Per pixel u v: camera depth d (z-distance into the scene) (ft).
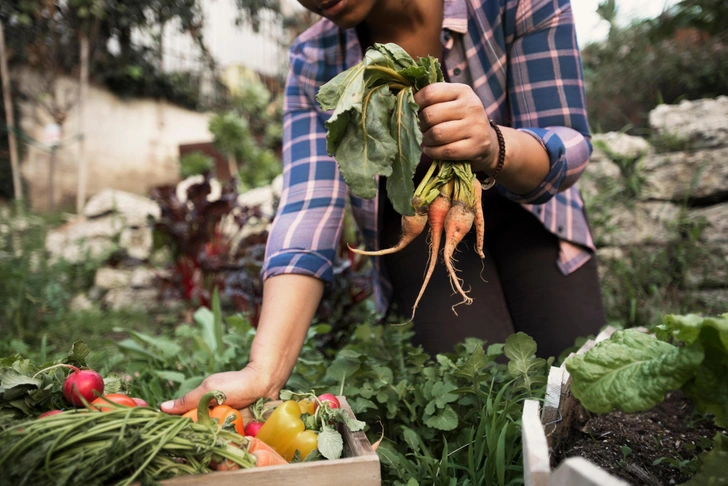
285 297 5.26
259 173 26.07
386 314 7.63
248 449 3.41
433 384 5.26
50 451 2.88
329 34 6.39
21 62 23.67
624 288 9.84
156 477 3.02
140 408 3.25
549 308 6.41
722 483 3.06
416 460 4.86
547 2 5.78
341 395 4.86
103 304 13.97
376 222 6.78
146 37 29.17
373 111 3.68
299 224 5.74
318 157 6.18
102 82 26.63
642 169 10.40
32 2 22.30
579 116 5.82
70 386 3.72
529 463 2.76
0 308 11.05
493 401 4.82
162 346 7.37
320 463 3.17
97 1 23.30
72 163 25.08
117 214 16.15
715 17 12.32
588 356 3.32
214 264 12.50
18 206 14.26
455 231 3.91
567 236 6.42
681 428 4.73
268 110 33.35
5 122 22.93
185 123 30.30
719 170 9.55
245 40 35.32
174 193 12.93
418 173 6.35
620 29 14.28
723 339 2.91
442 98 3.79
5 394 3.59
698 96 12.69
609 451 4.22
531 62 5.85
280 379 4.86
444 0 5.97
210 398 3.47
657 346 3.26
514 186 5.02
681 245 9.45
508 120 6.36
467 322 6.40
